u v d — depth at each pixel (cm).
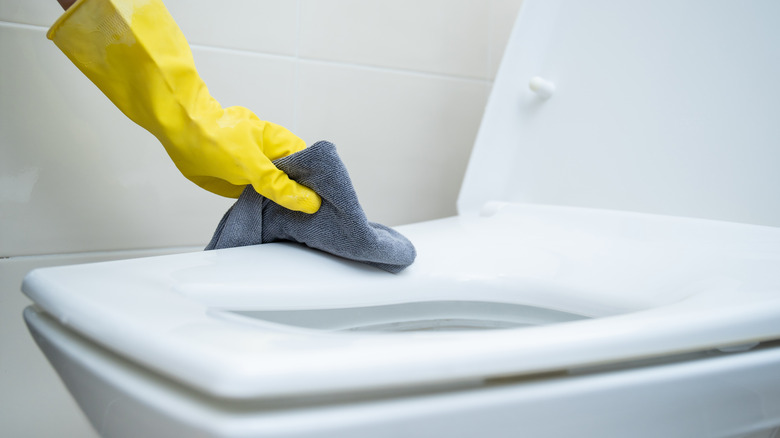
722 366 34
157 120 50
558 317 56
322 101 90
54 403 73
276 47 85
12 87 69
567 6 83
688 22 70
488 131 85
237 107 55
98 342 31
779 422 38
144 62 48
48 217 72
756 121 62
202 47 79
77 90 73
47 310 36
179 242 81
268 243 60
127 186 77
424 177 102
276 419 24
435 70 101
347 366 25
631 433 32
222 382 24
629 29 75
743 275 46
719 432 35
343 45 91
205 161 52
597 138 76
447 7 101
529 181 83
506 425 28
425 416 26
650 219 64
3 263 70
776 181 60
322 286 51
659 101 71
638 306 50
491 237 67
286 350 26
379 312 55
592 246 62
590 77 78
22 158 70
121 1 47
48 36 50
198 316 34
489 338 28
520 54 85
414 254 57
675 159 69
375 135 96
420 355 26
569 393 29
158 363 26
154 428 27
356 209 52
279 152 56
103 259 76
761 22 63
